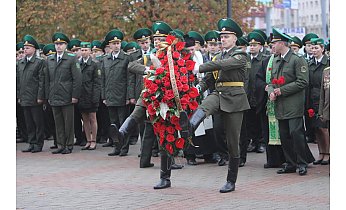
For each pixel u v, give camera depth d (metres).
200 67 8.73
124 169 11.46
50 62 13.91
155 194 9.00
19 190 9.46
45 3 23.62
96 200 8.65
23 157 13.38
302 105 10.48
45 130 16.86
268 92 10.65
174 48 8.78
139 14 22.11
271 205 8.22
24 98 14.19
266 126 11.41
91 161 12.62
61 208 8.16
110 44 13.77
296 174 10.71
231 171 9.20
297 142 10.48
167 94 8.57
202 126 11.48
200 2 22.66
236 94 8.92
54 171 11.36
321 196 8.81
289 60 10.46
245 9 23.81
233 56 8.80
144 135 11.59
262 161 12.33
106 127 15.63
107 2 22.53
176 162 11.98
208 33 12.33
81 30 23.34
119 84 13.59
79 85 13.80
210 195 8.91
